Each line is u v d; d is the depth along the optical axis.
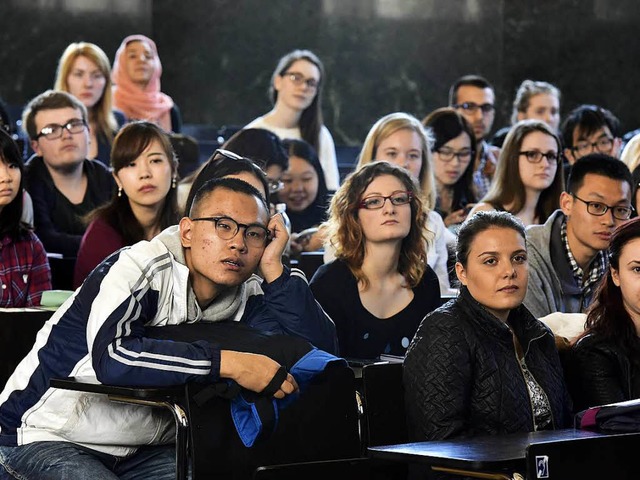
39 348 4.53
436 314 4.59
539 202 7.84
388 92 14.21
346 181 5.73
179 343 4.23
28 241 6.27
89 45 9.82
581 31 14.11
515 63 14.28
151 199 6.49
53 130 7.75
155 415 4.55
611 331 4.93
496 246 4.58
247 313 4.77
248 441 4.19
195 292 4.54
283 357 4.40
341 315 5.63
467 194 8.99
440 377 4.46
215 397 4.19
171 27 13.91
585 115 9.60
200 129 12.68
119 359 4.18
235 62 13.99
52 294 5.56
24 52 13.54
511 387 4.54
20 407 4.53
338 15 14.08
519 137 7.72
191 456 4.11
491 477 3.76
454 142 8.78
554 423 4.64
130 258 4.40
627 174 6.08
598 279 6.15
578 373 4.94
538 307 6.05
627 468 3.80
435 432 4.41
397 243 5.66
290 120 10.04
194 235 4.46
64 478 4.29
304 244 7.49
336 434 4.45
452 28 14.23
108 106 9.88
